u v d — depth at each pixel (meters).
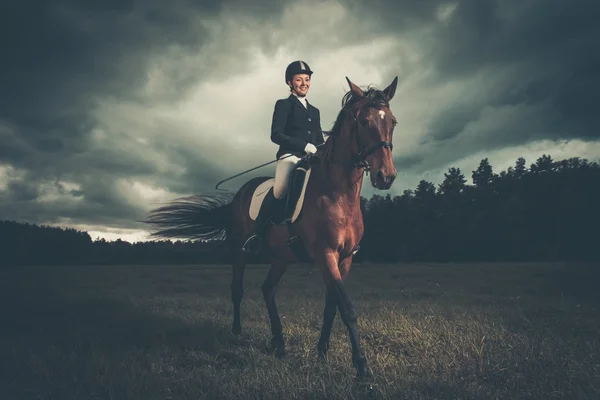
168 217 7.45
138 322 7.75
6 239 80.00
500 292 14.42
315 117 5.96
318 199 5.05
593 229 65.00
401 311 8.77
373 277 23.70
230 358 5.60
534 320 7.25
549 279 19.56
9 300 11.16
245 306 10.20
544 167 77.25
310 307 9.70
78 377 4.71
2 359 5.38
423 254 76.88
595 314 8.20
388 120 4.56
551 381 4.16
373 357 5.31
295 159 5.71
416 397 3.95
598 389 3.93
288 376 4.48
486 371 4.56
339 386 4.14
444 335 6.01
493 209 73.31
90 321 7.98
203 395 4.09
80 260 80.25
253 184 6.98
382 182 4.39
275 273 6.36
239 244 6.95
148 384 4.40
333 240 4.93
